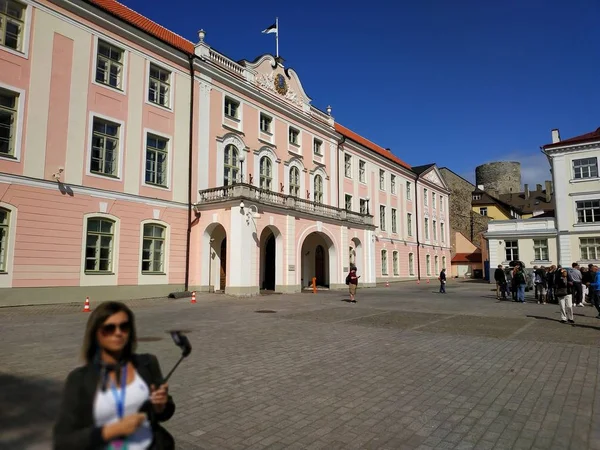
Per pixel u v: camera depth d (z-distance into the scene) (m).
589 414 5.25
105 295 19.50
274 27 31.34
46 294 17.42
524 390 6.25
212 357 8.18
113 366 2.36
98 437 2.07
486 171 92.62
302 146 32.62
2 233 16.47
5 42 16.97
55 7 18.39
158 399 2.41
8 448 2.38
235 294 21.98
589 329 11.93
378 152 43.19
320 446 4.38
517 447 4.34
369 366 7.62
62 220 18.14
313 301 20.28
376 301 20.77
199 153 24.44
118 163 20.50
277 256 26.05
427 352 8.81
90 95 19.47
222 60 26.45
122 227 20.41
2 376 6.30
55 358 7.68
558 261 36.16
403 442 4.47
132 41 21.45
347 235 32.22
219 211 23.23
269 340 9.98
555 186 36.16
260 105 28.94
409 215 48.31
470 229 65.06
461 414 5.28
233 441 4.48
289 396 5.94
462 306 18.45
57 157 18.09
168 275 22.36
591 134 35.91
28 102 17.28
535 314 15.53
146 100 21.92
